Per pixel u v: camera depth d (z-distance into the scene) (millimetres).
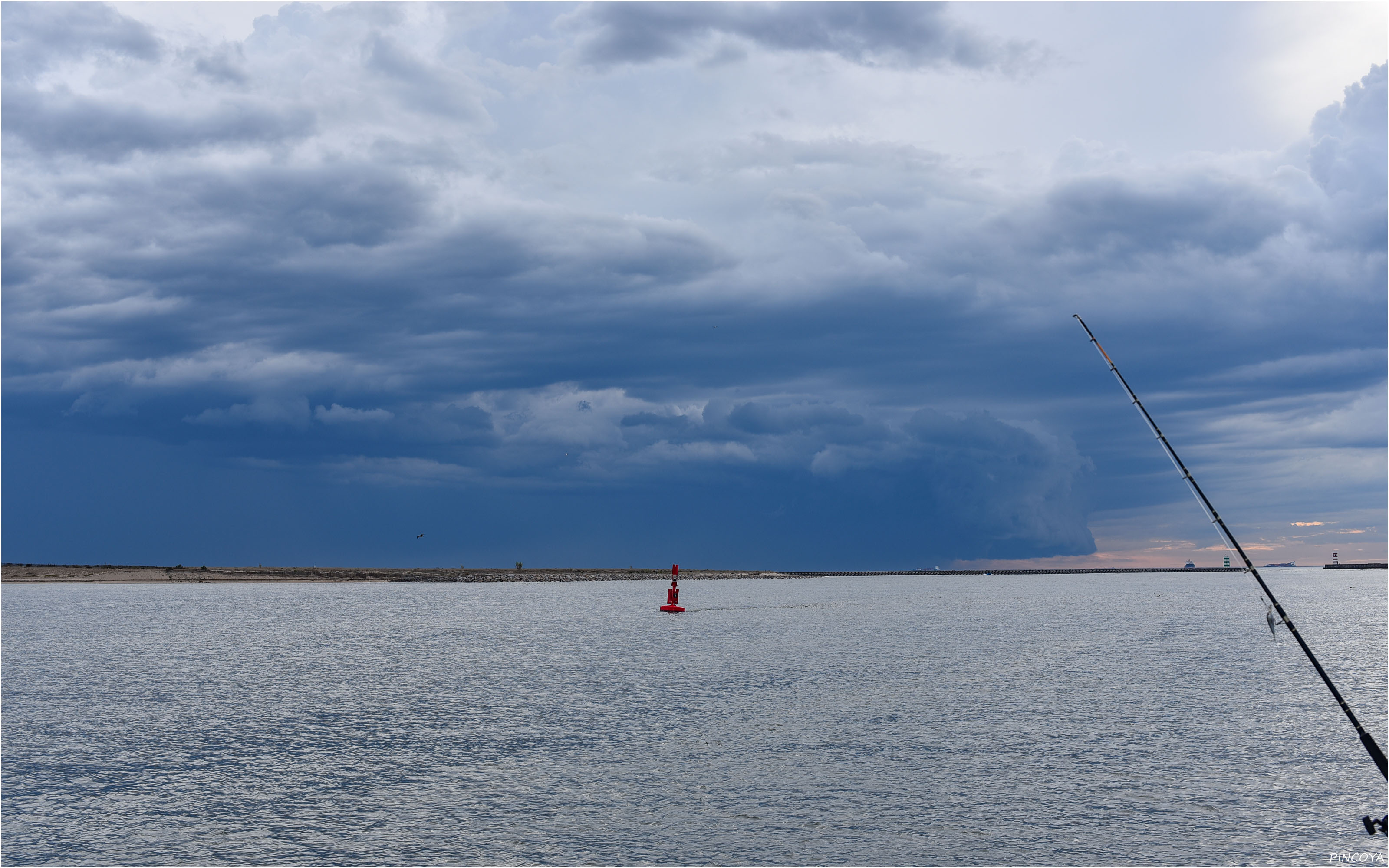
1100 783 19484
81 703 29188
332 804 18031
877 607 90438
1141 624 65375
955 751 22219
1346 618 71188
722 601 102125
